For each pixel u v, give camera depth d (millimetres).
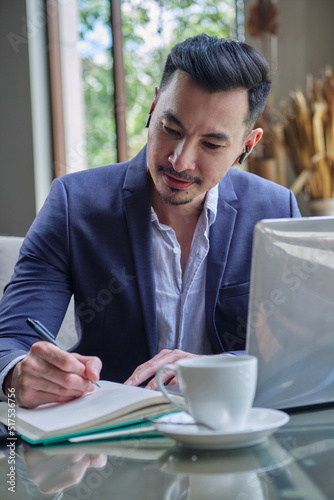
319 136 2754
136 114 3730
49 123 3973
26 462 684
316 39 3145
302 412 869
